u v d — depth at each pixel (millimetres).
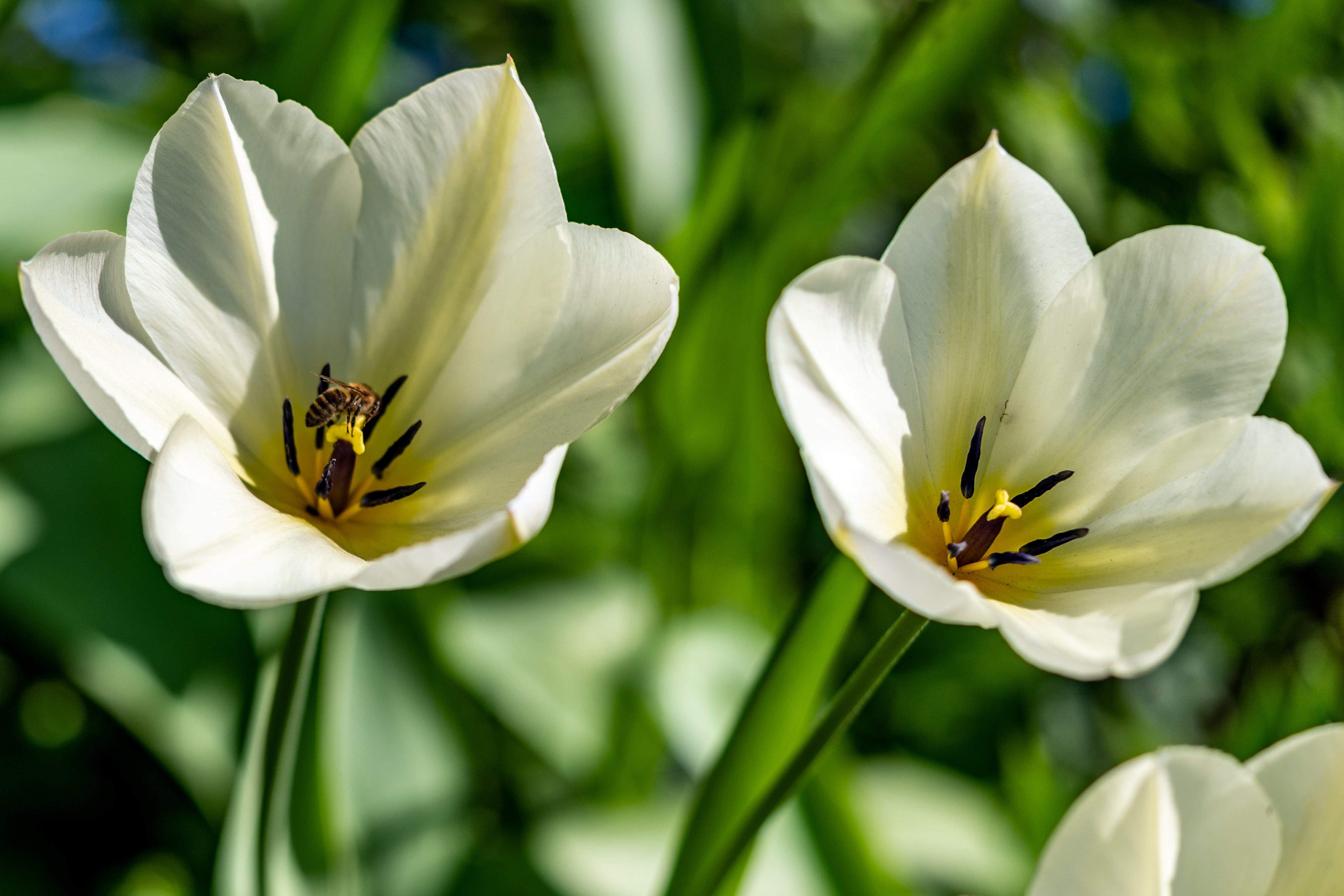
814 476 739
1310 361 1053
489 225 783
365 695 913
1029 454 787
